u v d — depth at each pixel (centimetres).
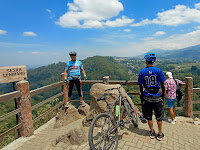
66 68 509
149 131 321
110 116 258
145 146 274
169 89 442
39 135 413
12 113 356
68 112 494
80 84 517
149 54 290
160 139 296
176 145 286
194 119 495
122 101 351
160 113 291
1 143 513
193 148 285
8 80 393
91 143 208
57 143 293
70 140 284
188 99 501
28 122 394
